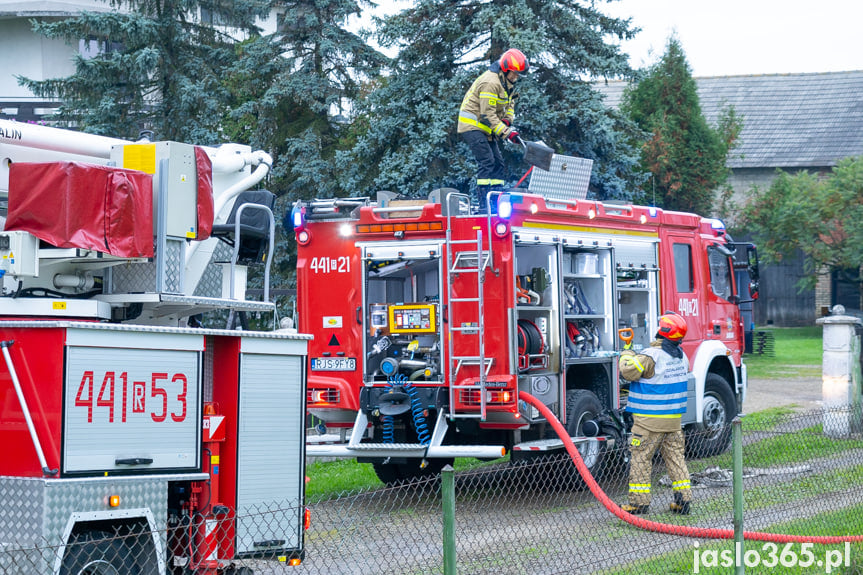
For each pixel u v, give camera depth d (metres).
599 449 10.09
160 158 5.99
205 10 21.55
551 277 9.81
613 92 39.50
